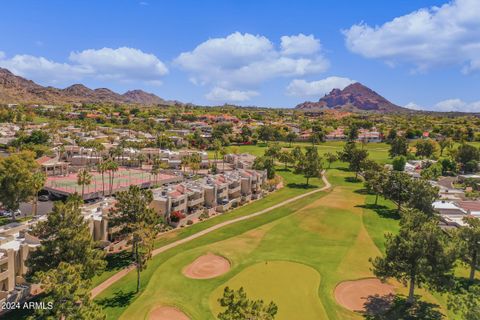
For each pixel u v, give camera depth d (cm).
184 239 9712
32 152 16612
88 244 6681
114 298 6688
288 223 11094
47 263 6462
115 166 13775
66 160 18825
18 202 10269
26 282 6781
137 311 6234
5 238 7412
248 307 4247
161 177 16725
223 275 7644
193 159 17788
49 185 14000
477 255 7331
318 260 8444
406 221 7594
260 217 11781
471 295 5100
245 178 14388
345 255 8775
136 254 7269
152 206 10556
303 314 6250
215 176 14175
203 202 12431
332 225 10912
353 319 6134
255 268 7969
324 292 6994
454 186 17200
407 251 6309
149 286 7081
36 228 6681
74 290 4756
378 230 10644
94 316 4584
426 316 6225
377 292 7100
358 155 18125
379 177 13325
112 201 10506
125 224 8588
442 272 6262
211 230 10456
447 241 6475
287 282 7381
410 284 6825
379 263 6669
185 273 7712
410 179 12400
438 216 10994
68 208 6825
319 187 16475
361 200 14075
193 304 6519
